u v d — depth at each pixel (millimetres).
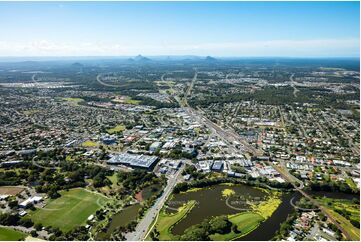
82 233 186500
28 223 196000
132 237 182875
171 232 188625
